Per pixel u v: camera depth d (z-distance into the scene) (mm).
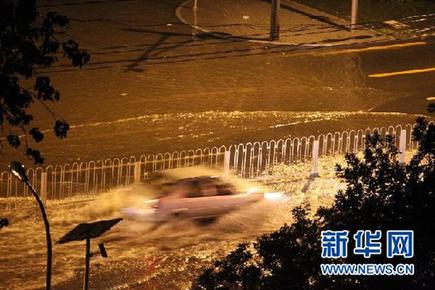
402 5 63625
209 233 31375
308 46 55219
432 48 55875
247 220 32375
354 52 54688
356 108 46031
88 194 34562
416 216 18250
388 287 17844
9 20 18031
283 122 43594
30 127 41281
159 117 43469
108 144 40031
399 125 43156
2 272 27375
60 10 60750
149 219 31766
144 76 49250
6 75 18422
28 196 34375
